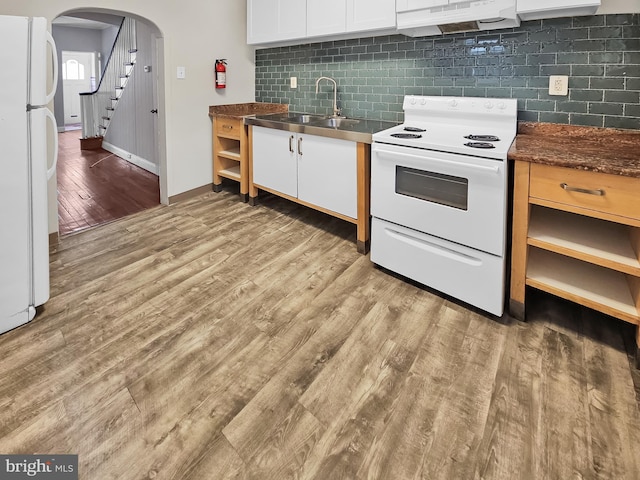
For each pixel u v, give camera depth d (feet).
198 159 13.26
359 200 8.96
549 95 7.70
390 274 8.25
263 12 12.30
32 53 5.79
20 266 6.23
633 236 5.80
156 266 8.57
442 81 9.25
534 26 7.70
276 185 11.35
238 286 7.75
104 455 4.21
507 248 6.70
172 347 5.97
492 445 4.33
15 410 4.76
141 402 4.93
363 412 4.79
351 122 10.73
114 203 12.98
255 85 14.30
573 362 5.58
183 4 11.72
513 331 6.31
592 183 5.39
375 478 3.99
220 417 4.72
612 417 4.64
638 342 5.38
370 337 6.21
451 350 5.89
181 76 12.12
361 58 10.85
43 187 6.34
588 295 5.89
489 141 7.01
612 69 6.98
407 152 7.19
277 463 4.15
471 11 7.46
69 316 6.72
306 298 7.32
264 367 5.57
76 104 37.60
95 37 34.65
